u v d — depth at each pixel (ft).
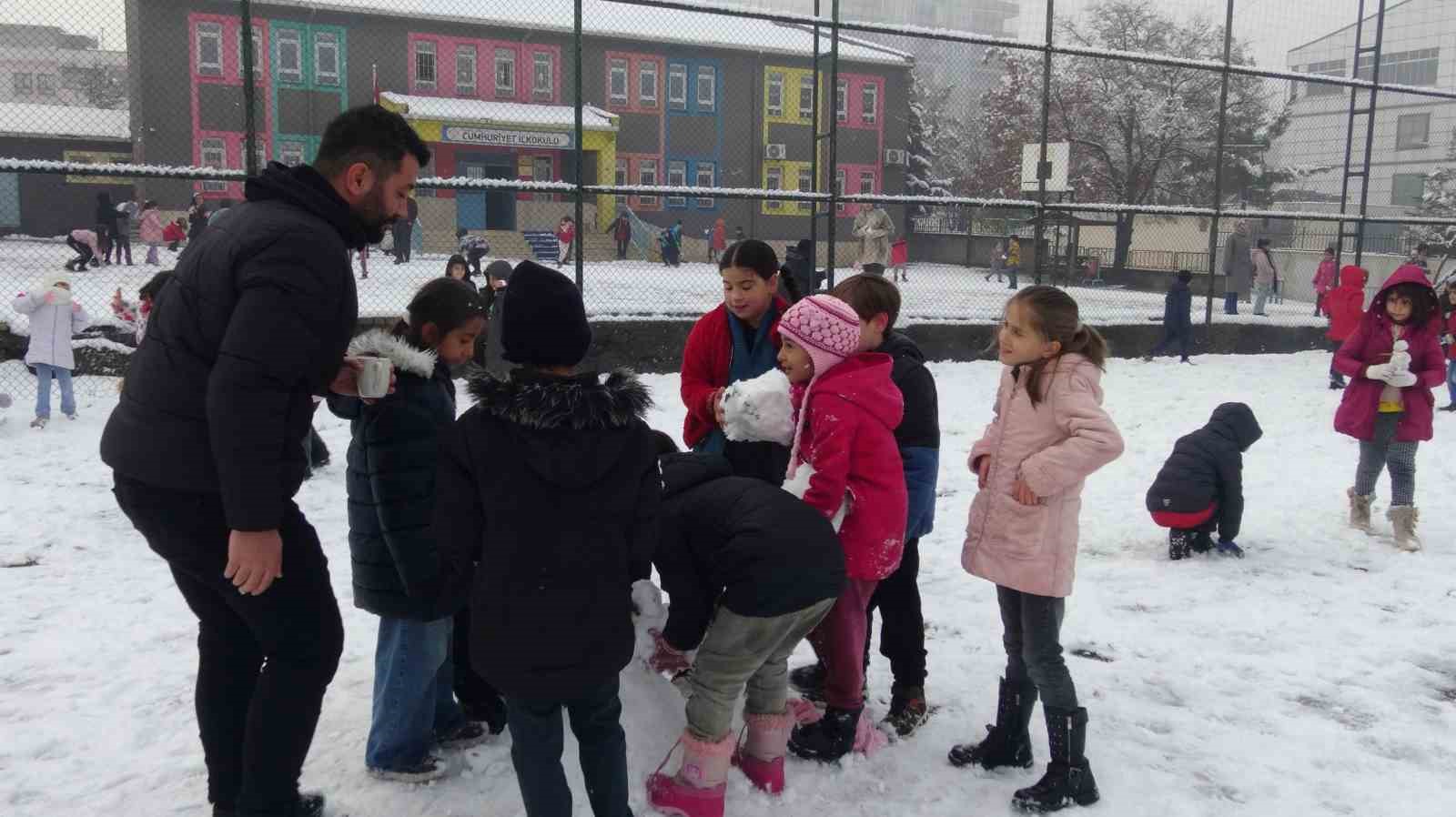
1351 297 41.04
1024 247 88.12
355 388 9.05
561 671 8.24
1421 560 19.04
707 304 46.37
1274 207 95.55
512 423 8.22
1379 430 20.03
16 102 40.65
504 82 96.99
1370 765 11.39
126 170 30.63
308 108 85.71
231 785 9.14
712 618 9.94
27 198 81.97
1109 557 19.43
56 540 19.24
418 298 10.03
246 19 31.63
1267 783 10.91
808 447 10.52
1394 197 102.73
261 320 7.55
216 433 7.52
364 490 9.68
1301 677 13.79
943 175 105.81
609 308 42.09
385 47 91.04
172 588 16.71
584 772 8.83
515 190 35.73
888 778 10.77
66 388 30.22
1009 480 10.48
